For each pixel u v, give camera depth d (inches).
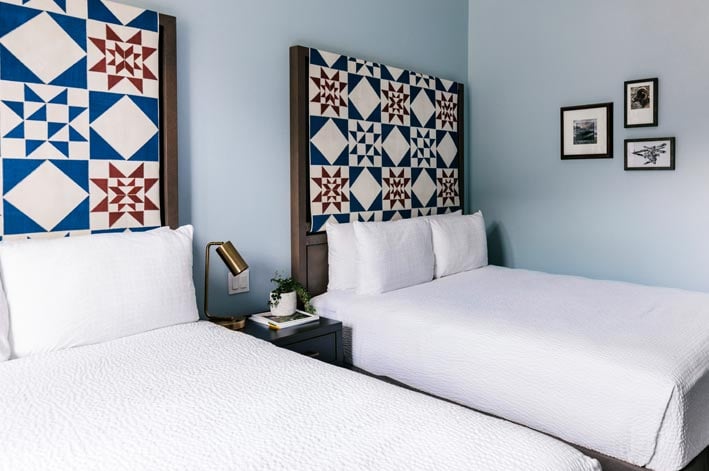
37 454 43.3
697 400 68.1
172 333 75.4
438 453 43.6
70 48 79.1
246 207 105.0
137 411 51.2
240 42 102.3
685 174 124.3
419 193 141.0
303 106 111.1
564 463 43.3
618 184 134.3
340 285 115.5
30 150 76.4
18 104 75.0
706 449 71.8
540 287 115.9
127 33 84.7
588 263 140.9
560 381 74.9
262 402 53.3
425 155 142.2
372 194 127.5
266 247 109.0
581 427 72.5
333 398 54.3
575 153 140.3
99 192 83.0
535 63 147.1
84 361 64.3
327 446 44.8
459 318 92.1
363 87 123.7
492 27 155.1
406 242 118.3
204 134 97.7
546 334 81.7
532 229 150.9
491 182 158.4
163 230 82.8
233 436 46.4
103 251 73.5
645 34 128.2
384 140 129.9
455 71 156.3
